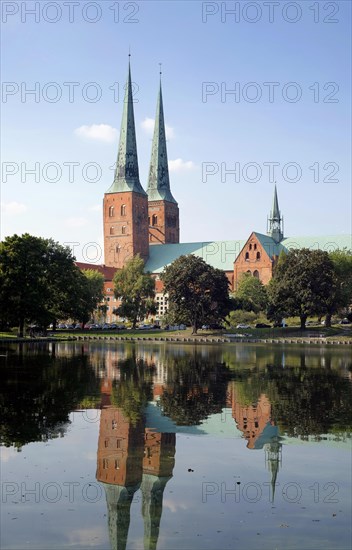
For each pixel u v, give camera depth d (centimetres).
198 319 14362
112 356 7269
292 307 13188
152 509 1772
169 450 2416
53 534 1603
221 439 2600
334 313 14775
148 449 2428
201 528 1639
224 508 1781
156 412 3219
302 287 13100
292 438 2620
